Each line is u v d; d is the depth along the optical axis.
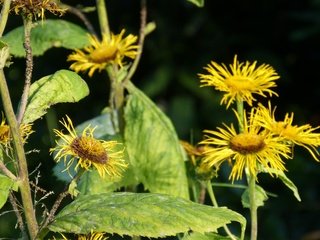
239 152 1.05
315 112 2.65
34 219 1.03
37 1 1.03
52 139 1.26
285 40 2.67
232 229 1.93
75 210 1.02
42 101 1.03
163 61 2.64
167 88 2.64
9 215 1.97
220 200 1.99
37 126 1.94
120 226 0.99
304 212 2.11
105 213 1.00
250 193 1.08
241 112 1.10
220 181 1.83
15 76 2.41
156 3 2.67
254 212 1.08
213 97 2.54
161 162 1.25
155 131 1.26
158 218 1.00
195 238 1.07
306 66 2.66
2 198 1.00
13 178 1.02
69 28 1.34
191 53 2.67
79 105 2.47
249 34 2.69
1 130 1.06
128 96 1.29
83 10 1.33
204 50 2.67
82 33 1.35
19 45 1.34
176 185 1.25
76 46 1.32
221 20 2.70
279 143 1.06
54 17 1.60
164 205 1.01
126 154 1.25
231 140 1.06
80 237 1.05
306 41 2.65
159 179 1.25
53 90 1.04
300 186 2.11
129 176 1.24
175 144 1.26
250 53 2.65
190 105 2.56
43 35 1.33
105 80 2.53
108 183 1.22
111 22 2.66
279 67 2.62
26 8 1.03
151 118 1.27
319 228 2.10
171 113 2.55
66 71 1.05
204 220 1.00
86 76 2.51
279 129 1.06
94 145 1.05
